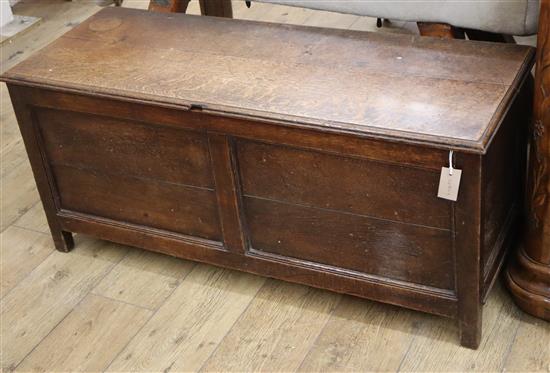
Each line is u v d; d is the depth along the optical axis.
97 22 2.18
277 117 1.68
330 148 1.68
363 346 1.84
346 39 1.95
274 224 1.88
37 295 2.09
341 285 1.88
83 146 2.00
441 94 1.69
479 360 1.78
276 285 2.04
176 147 1.87
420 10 1.99
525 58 1.78
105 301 2.05
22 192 2.49
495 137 1.66
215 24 2.10
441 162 1.58
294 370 1.80
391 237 1.75
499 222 1.86
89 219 2.13
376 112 1.66
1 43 3.27
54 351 1.92
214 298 2.02
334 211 1.78
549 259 1.79
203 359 1.86
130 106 1.85
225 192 1.87
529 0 1.82
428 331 1.86
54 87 1.91
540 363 1.76
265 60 1.90
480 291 1.72
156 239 2.07
